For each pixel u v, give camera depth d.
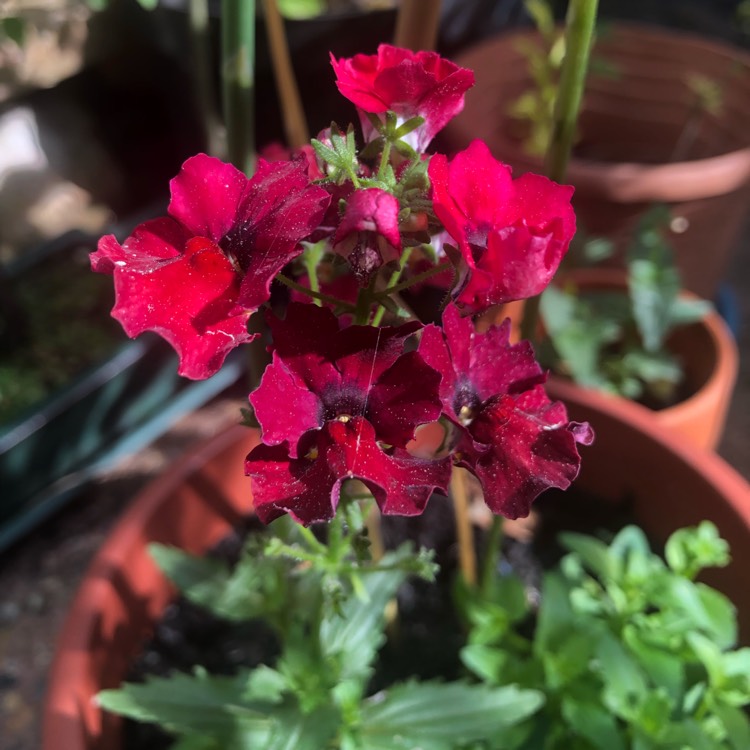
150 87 0.33
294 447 0.09
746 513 0.17
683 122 0.32
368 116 0.11
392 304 0.10
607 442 0.20
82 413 0.25
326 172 0.10
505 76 0.31
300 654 0.14
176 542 0.19
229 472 0.19
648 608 0.19
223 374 0.29
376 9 0.29
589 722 0.14
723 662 0.15
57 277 0.30
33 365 0.27
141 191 0.35
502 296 0.09
